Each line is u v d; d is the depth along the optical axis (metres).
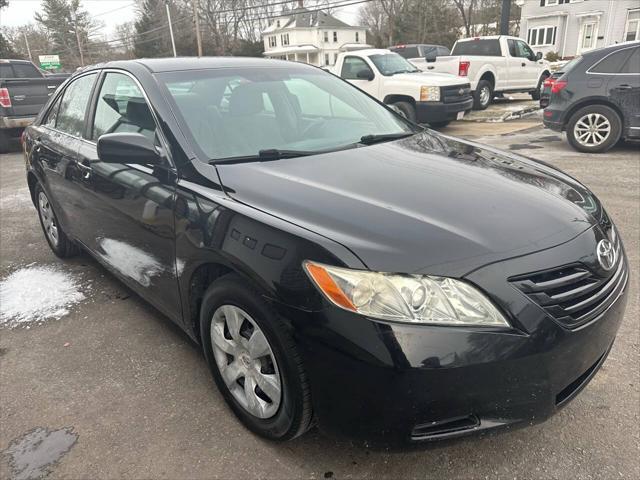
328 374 1.84
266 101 3.11
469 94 11.33
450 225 1.96
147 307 3.57
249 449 2.26
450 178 2.41
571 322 1.89
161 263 2.66
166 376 2.80
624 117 7.77
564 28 34.69
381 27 59.50
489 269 1.81
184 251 2.40
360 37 68.62
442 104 10.43
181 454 2.25
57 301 3.70
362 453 2.21
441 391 1.73
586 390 2.54
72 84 4.03
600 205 2.51
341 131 3.16
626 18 31.67
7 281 4.09
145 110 2.86
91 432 2.40
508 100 16.44
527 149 8.72
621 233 4.53
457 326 1.74
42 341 3.19
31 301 3.71
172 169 2.56
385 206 2.08
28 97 11.31
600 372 2.67
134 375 2.82
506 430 1.87
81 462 2.23
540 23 35.66
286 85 3.31
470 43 15.18
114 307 3.59
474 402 1.78
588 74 7.96
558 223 2.07
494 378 1.76
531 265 1.86
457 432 1.81
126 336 3.21
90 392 2.69
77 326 3.35
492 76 14.35
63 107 4.06
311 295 1.84
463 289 1.76
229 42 59.97
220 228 2.18
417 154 2.80
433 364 1.71
